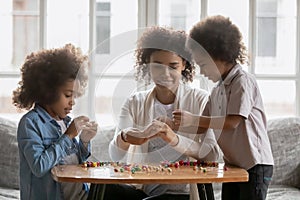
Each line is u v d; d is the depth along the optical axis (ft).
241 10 10.11
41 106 7.01
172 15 10.09
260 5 10.22
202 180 5.85
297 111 10.30
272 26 10.27
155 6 10.05
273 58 10.30
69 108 6.97
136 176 5.90
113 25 10.07
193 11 10.09
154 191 7.39
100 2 10.04
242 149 7.06
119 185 7.39
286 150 9.57
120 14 10.07
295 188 9.41
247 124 7.11
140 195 7.42
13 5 10.12
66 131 6.74
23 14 10.14
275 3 10.24
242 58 7.54
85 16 10.10
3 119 9.71
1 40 10.16
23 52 10.19
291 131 9.68
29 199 6.68
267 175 7.14
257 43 10.26
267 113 10.34
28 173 6.68
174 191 7.32
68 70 6.86
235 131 7.10
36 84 6.92
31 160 6.42
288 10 10.26
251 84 7.19
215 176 5.95
